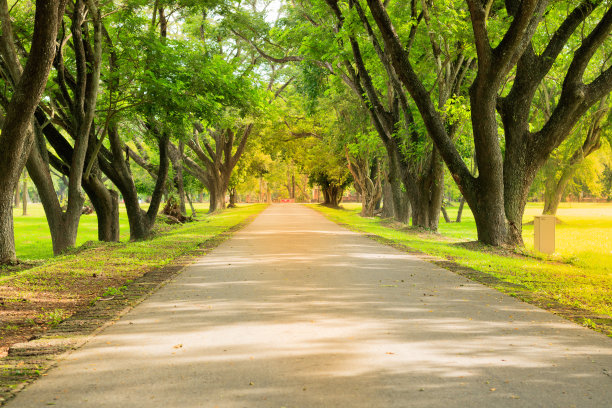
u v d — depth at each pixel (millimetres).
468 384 4570
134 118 22922
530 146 18562
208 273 11406
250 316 7238
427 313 7430
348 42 27016
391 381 4645
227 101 22750
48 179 19219
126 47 20297
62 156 21812
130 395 4332
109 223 23531
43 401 4203
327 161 52375
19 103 13258
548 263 14164
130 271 11516
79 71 18844
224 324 6770
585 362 5176
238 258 14273
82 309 7793
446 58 21922
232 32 33531
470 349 5621
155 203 26719
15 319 7176
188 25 35688
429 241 20969
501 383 4594
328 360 5250
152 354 5457
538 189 40875
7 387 4484
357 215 49344
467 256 14906
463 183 19000
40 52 12875
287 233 24188
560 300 8344
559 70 25094
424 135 26156
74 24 18438
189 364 5133
